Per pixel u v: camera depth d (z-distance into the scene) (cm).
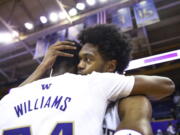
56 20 364
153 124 378
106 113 49
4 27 414
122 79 51
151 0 300
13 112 49
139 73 552
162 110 529
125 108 44
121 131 36
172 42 521
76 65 68
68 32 344
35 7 389
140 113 40
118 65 72
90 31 71
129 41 78
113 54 65
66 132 42
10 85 592
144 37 404
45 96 50
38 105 48
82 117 44
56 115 45
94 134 42
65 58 69
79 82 51
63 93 49
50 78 57
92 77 51
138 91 49
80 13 347
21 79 592
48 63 71
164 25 479
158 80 54
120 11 312
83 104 46
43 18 376
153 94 51
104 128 46
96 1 331
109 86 49
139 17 291
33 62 605
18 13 409
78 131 42
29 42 435
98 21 314
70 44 74
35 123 44
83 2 342
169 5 405
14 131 45
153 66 556
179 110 439
